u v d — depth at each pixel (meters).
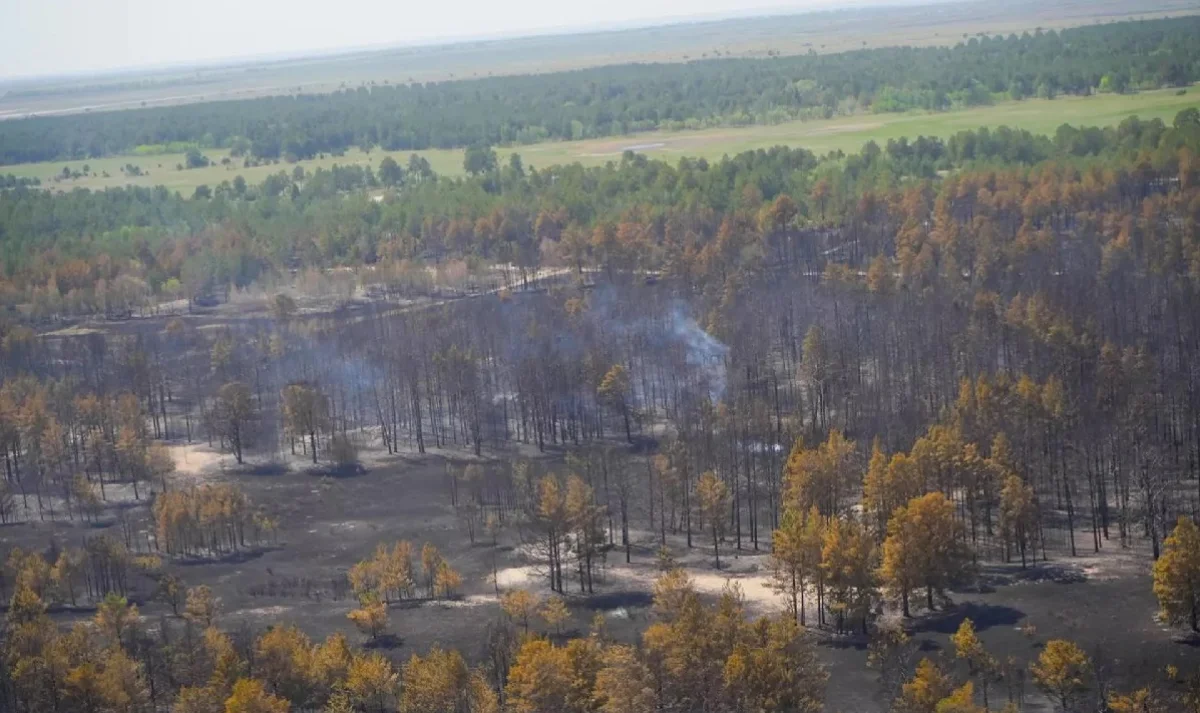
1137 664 130.25
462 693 121.19
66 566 164.75
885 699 124.81
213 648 134.12
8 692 130.75
